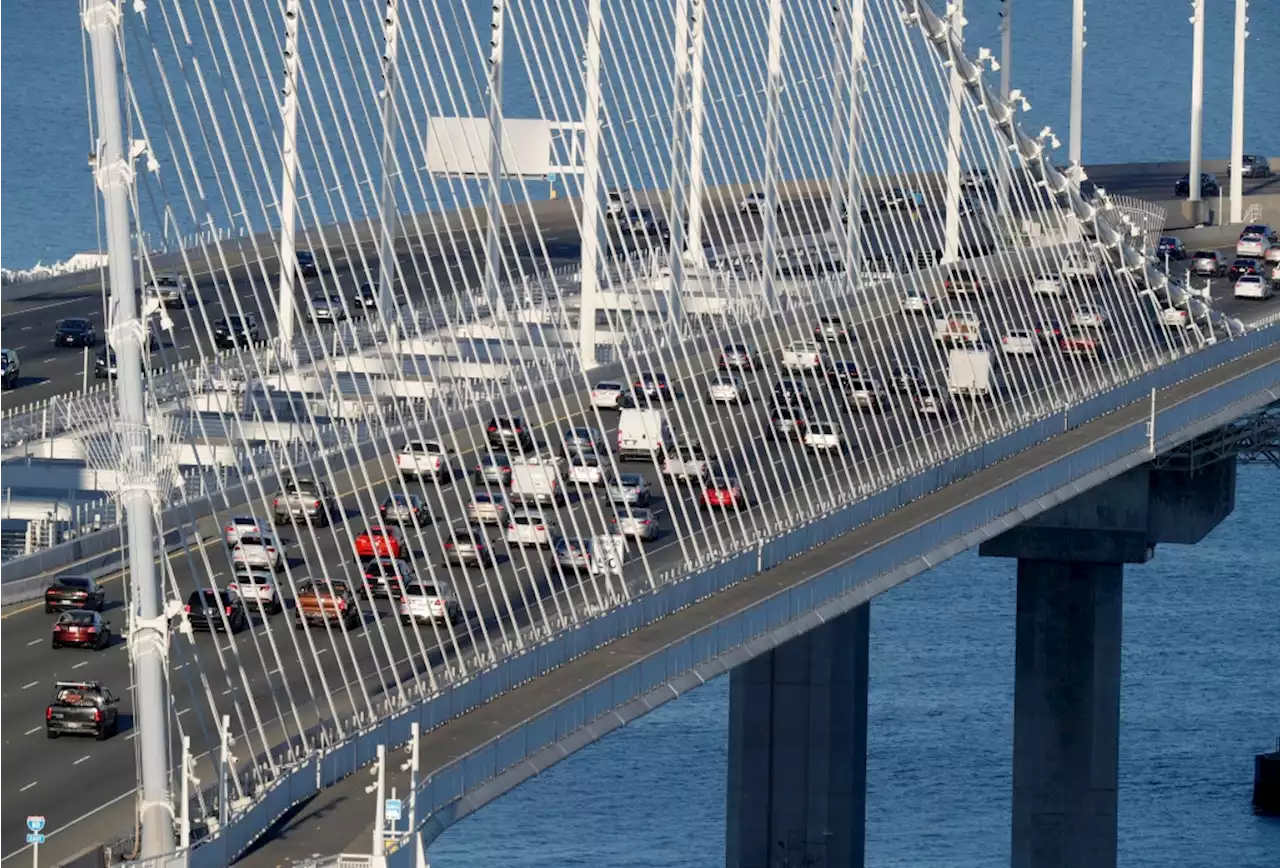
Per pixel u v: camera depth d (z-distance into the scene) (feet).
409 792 570.05
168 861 522.88
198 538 649.61
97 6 559.79
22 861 596.29
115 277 559.79
